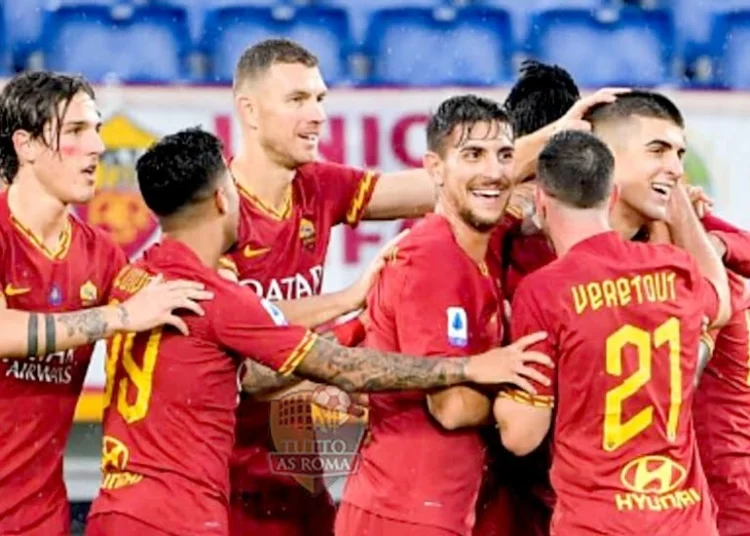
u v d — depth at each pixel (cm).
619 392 1900
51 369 2006
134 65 3816
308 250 2288
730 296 2116
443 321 1977
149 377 1948
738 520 2267
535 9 3969
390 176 2362
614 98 2064
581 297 1903
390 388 1950
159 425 1947
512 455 2186
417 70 3866
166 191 1950
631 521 1895
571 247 1934
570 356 1908
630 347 1902
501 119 1988
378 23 3909
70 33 3831
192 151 1953
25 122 1973
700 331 1961
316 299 2150
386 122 3219
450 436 2023
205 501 1948
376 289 2056
